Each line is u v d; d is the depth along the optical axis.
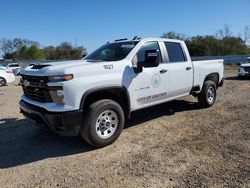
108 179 3.53
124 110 5.05
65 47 72.44
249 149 4.37
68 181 3.50
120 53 5.21
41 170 3.84
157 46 5.70
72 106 4.10
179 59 6.26
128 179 3.50
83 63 4.60
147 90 5.29
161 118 6.42
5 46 73.56
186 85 6.38
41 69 4.31
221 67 7.87
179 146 4.58
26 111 4.69
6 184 3.48
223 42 57.28
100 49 5.88
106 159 4.14
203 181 3.39
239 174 3.55
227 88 11.80
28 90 4.72
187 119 6.30
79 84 4.15
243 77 16.67
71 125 4.13
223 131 5.32
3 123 6.25
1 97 10.36
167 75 5.73
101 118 4.48
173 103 8.06
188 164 3.88
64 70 4.07
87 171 3.77
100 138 4.47
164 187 3.28
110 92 4.71
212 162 3.93
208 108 7.38
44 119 4.26
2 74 15.42
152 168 3.79
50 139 5.10
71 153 4.41
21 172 3.80
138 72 5.05
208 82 7.21
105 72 4.53
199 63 6.86
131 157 4.18
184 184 3.34
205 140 4.84
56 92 4.08
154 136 5.14
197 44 57.72
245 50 57.06
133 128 5.66
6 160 4.21
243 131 5.27
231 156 4.12
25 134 5.44
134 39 5.64
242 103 7.97
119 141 4.88
